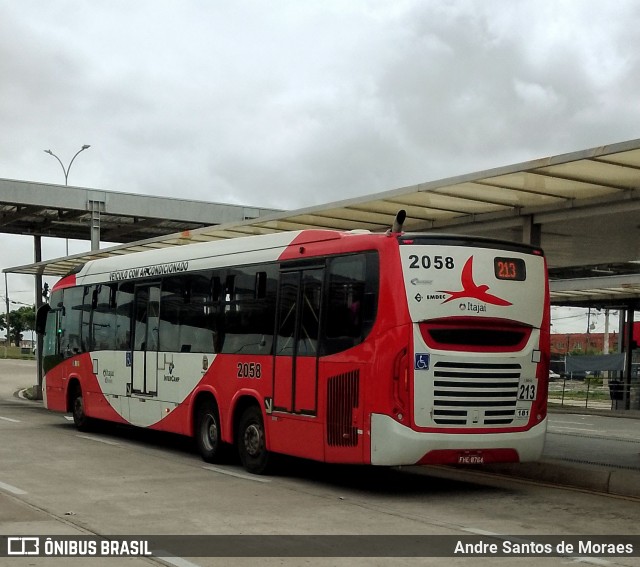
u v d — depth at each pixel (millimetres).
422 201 14406
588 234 16797
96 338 17656
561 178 12391
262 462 12352
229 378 13094
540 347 11211
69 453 14539
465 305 10609
